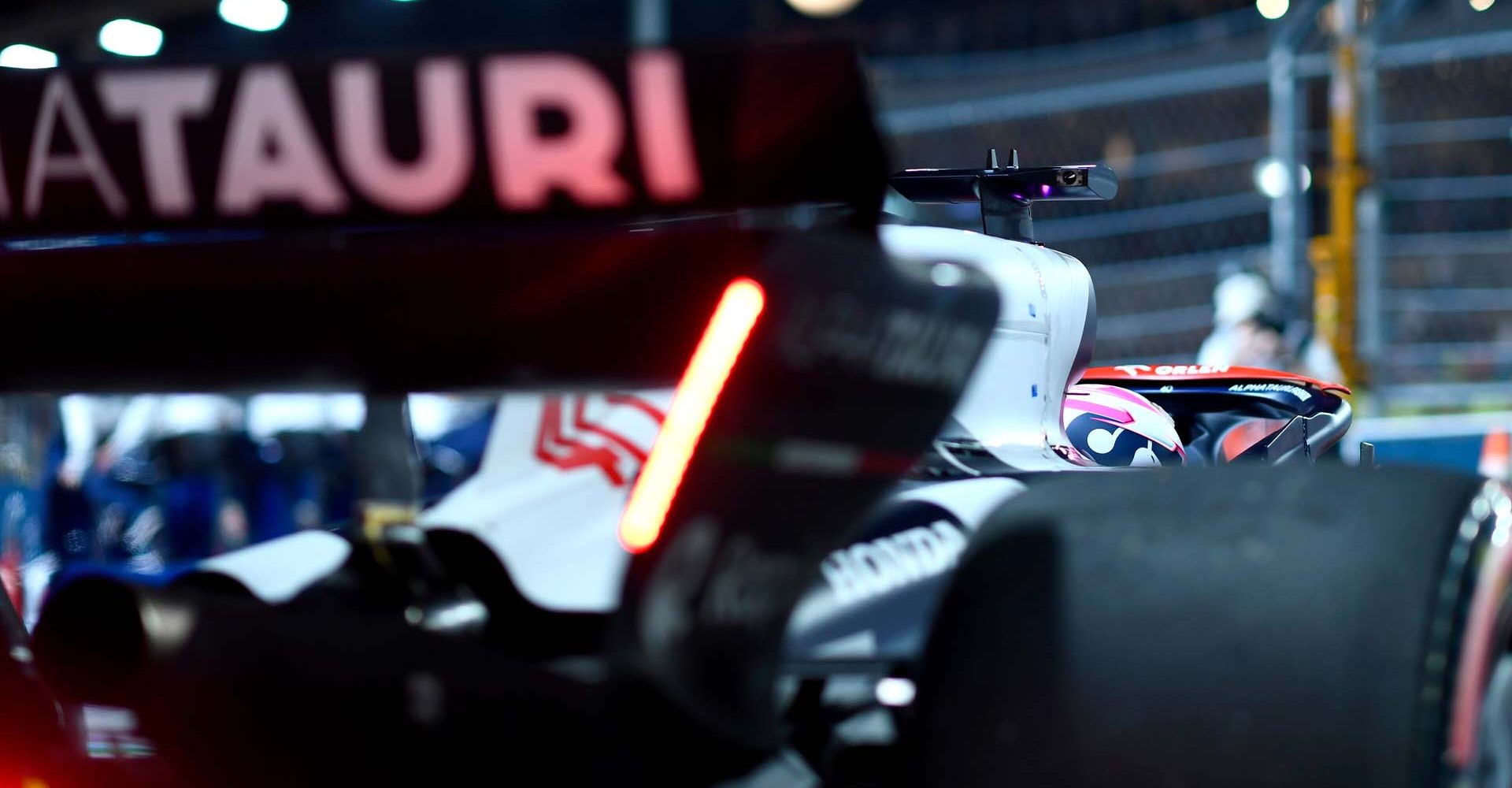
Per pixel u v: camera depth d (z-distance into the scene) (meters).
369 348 2.45
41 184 2.45
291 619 2.54
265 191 2.40
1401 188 15.45
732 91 2.31
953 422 3.39
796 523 2.43
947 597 2.62
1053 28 14.80
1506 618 2.62
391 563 2.75
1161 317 14.77
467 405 5.82
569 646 2.83
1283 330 10.60
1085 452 4.25
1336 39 12.60
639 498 2.36
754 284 2.32
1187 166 14.88
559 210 2.37
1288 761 2.46
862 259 2.36
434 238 2.40
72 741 2.70
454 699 2.54
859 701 3.00
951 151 15.64
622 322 2.38
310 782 2.61
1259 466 2.64
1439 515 2.55
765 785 2.57
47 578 4.76
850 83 2.30
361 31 3.17
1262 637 2.49
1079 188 3.76
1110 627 2.53
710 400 2.34
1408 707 2.46
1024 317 3.51
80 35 2.79
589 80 2.33
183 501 7.47
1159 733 2.49
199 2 2.91
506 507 2.80
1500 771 2.68
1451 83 17.11
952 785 2.55
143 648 2.57
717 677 2.46
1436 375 14.81
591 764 2.54
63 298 2.50
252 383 2.51
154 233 2.44
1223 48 14.27
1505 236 13.92
